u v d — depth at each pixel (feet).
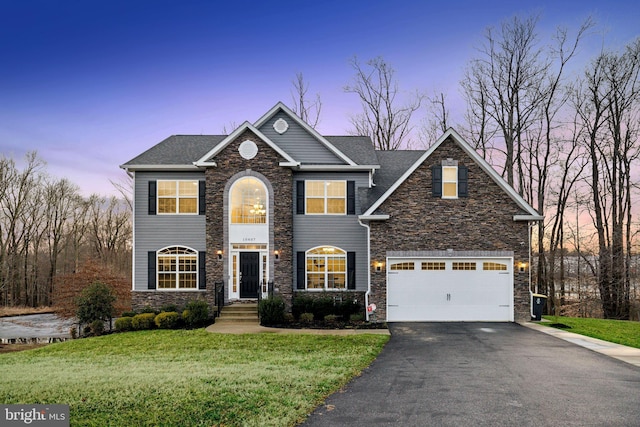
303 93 125.39
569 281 102.89
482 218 62.39
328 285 69.97
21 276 144.15
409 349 44.24
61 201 148.66
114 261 157.69
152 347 47.16
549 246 106.01
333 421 23.58
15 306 138.82
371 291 62.08
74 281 76.18
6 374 34.24
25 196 137.90
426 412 24.94
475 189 62.80
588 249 100.73
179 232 69.62
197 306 60.29
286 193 67.36
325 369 34.73
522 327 57.31
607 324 63.21
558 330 55.26
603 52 94.02
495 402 26.66
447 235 62.34
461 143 62.75
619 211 96.37
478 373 34.09
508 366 36.50
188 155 72.08
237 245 67.41
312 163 70.85
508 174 101.96
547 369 35.40
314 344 46.44
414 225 62.59
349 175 70.85
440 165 63.10
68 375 33.27
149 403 25.77
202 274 69.26
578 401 26.78
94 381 30.73
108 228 158.61
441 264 62.39
